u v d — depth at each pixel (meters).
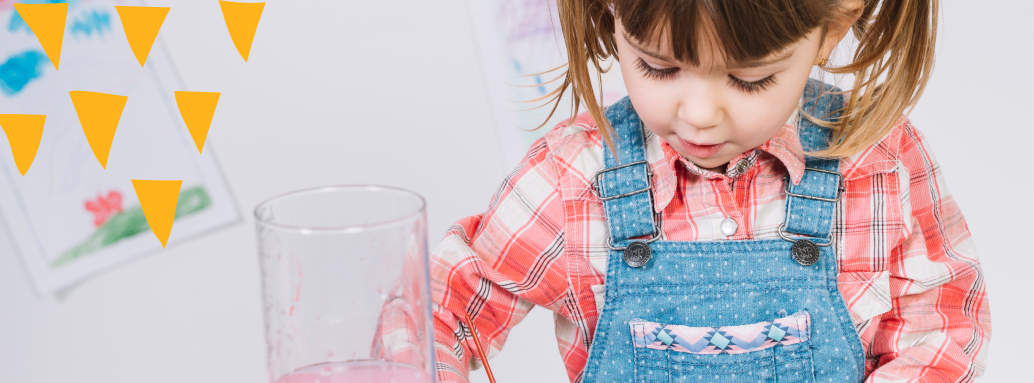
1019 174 1.51
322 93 1.56
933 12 1.04
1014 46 1.48
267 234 0.81
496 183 1.62
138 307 1.62
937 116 1.51
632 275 1.05
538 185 1.10
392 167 1.59
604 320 1.06
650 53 0.92
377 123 1.58
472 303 1.11
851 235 1.07
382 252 0.81
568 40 1.03
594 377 1.06
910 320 1.09
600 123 1.04
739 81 0.93
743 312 1.04
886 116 1.05
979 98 1.50
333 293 0.81
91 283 1.59
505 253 1.11
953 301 1.11
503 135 1.59
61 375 1.62
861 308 1.06
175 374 1.66
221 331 1.66
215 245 1.61
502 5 1.55
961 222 1.15
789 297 1.04
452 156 1.60
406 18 1.55
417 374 0.83
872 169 1.07
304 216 0.84
